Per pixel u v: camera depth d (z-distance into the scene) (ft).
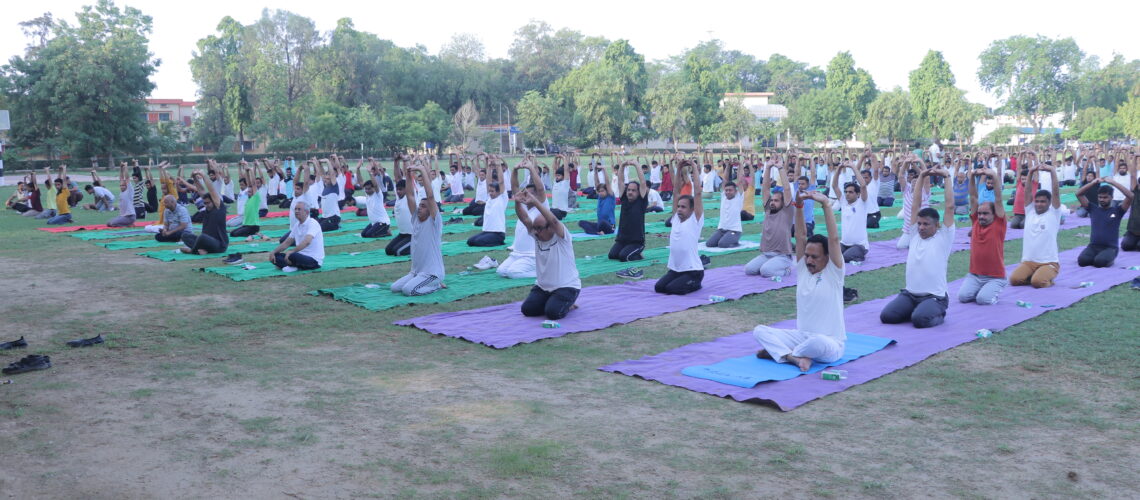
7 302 34.27
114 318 31.22
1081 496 14.94
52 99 171.01
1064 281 36.91
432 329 29.12
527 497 14.97
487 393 21.58
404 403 20.70
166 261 46.09
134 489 15.29
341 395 21.38
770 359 24.52
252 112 245.24
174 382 22.58
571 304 31.30
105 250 50.96
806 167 90.53
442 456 17.01
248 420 19.31
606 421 19.29
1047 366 23.80
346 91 266.98
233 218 71.77
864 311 31.60
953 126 251.19
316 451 17.28
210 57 260.01
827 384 22.04
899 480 15.72
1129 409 19.84
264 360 25.09
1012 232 56.24
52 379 22.84
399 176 47.32
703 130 247.29
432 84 284.00
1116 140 245.86
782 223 39.14
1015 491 15.19
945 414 19.71
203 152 263.90
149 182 78.13
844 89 336.70
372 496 15.01
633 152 239.30
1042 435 18.16
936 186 103.30
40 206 74.74
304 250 43.24
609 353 26.05
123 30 181.57
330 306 33.60
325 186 63.21
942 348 25.90
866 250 44.68
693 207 35.29
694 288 35.65
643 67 270.05
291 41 259.19
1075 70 315.99
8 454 17.06
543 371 23.85
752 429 18.71
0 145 133.08
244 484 15.55
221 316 31.58
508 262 40.40
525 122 248.11
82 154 176.45
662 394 21.52
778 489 15.33
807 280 24.45
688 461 16.74
